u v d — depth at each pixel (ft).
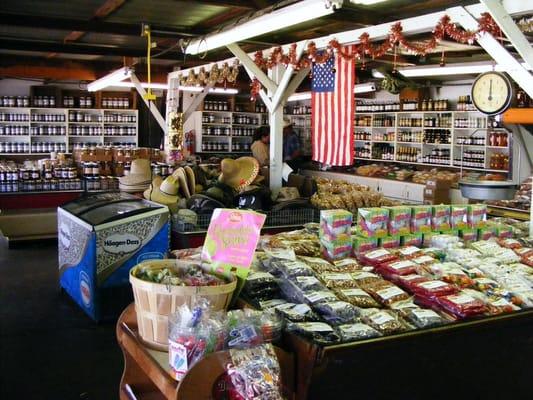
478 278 9.39
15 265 23.63
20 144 40.50
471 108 32.96
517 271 9.86
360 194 20.12
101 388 12.75
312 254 9.96
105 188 29.40
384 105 39.96
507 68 13.42
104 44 31.55
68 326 16.47
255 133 36.27
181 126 31.58
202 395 6.30
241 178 19.01
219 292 7.47
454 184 31.01
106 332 16.05
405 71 26.25
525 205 22.57
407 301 8.37
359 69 33.55
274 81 22.75
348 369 6.93
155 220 16.87
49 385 12.84
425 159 36.96
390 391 7.30
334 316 7.54
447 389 7.84
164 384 6.87
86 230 16.57
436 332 7.63
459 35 14.02
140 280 7.63
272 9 17.46
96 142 44.01
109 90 45.50
